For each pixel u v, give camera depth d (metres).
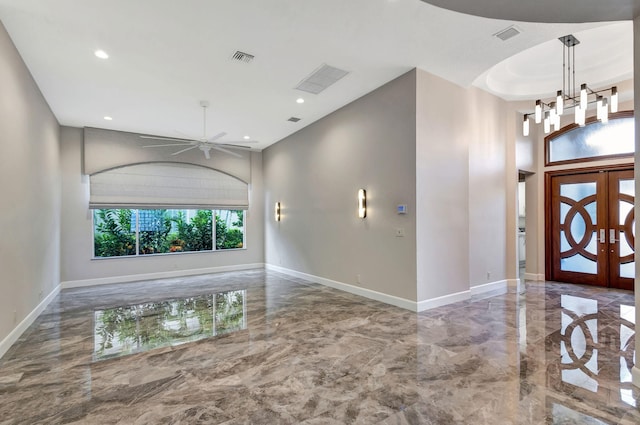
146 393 2.50
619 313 4.49
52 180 5.73
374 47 3.91
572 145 6.52
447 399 2.38
